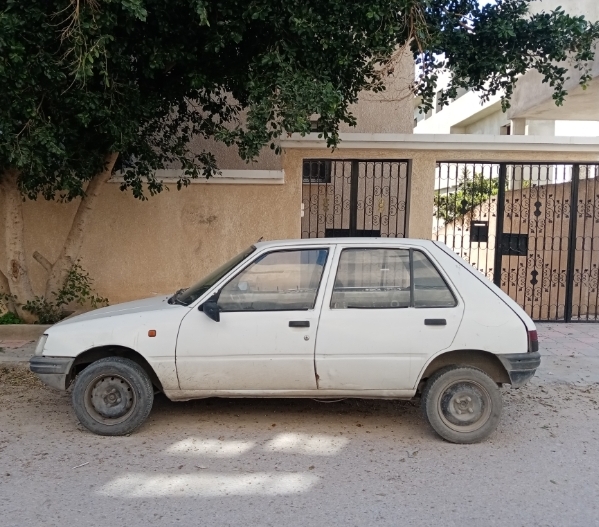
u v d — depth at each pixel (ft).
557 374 22.21
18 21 17.63
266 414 17.42
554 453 14.80
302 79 19.24
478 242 31.65
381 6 19.88
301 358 15.02
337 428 16.38
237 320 15.11
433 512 11.63
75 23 18.11
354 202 30.63
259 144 19.84
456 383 15.20
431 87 25.04
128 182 27.32
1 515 11.37
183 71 23.95
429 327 14.99
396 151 29.60
